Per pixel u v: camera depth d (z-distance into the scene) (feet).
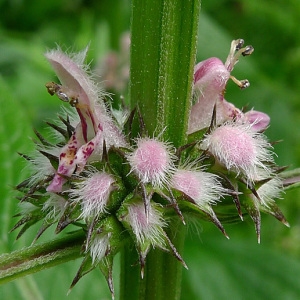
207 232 0.41
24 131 0.26
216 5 0.59
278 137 0.45
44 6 0.64
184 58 0.18
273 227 0.43
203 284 0.35
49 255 0.18
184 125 0.18
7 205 0.25
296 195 0.42
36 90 0.47
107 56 0.44
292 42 0.54
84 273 0.18
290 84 0.50
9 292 0.25
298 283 0.34
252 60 0.52
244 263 0.35
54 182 0.18
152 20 0.18
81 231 0.19
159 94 0.18
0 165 0.25
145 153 0.18
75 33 0.62
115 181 0.18
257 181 0.18
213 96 0.19
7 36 0.58
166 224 0.18
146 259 0.20
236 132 0.18
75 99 0.18
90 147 0.18
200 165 0.18
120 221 0.18
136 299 0.20
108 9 0.48
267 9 0.53
